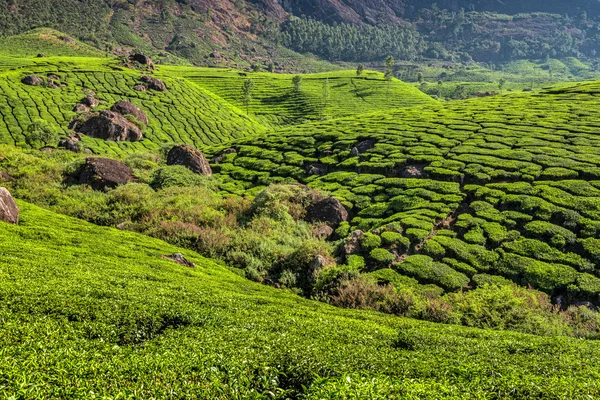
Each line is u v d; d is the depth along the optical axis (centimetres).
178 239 4184
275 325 1870
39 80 13862
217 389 1043
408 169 5978
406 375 1302
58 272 2208
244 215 4891
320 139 8275
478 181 5325
